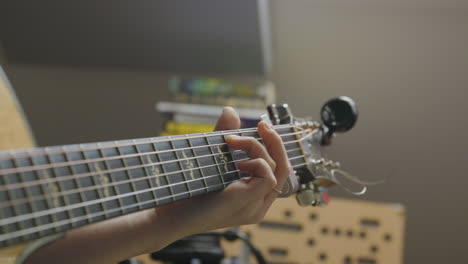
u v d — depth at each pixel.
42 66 2.13
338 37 1.94
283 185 0.73
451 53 1.88
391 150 1.96
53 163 0.55
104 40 2.03
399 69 1.92
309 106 2.01
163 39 1.98
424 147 1.94
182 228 0.68
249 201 0.67
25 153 0.53
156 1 1.89
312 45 1.97
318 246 1.39
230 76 2.04
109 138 2.15
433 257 1.97
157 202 0.60
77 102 2.15
